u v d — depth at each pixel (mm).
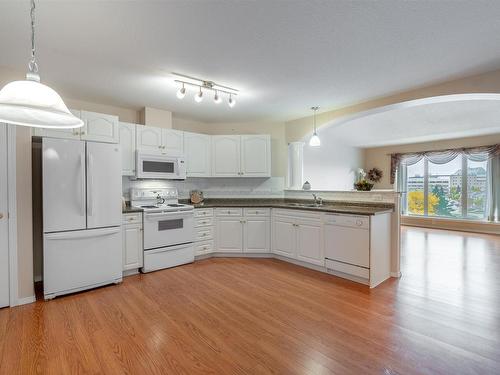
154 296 2768
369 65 2672
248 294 2809
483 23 1975
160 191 4234
